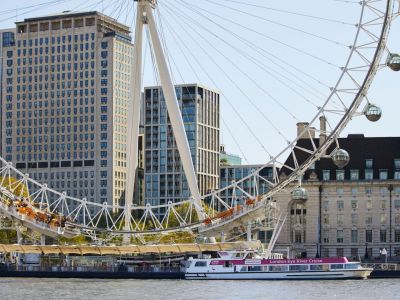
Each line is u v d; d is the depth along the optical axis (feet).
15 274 602.44
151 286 488.02
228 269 558.56
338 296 415.44
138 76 583.17
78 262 632.38
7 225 648.79
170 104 587.27
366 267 593.01
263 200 575.38
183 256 633.61
